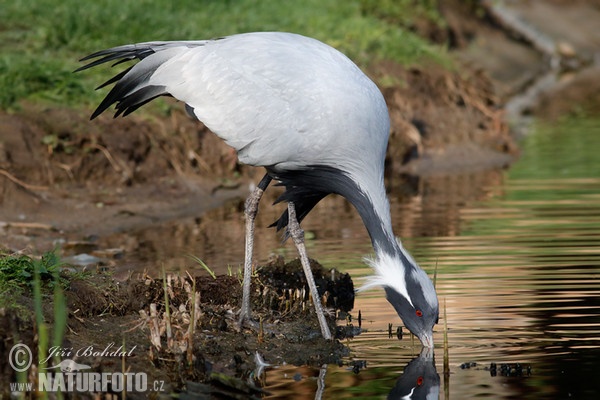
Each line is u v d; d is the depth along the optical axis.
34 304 9.30
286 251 12.95
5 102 15.70
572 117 25.44
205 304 10.37
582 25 36.19
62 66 16.97
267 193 17.14
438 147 20.58
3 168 14.73
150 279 10.27
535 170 18.77
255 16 22.06
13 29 18.20
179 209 15.58
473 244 12.88
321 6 24.59
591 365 8.70
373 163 9.61
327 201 17.12
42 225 13.92
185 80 10.18
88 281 10.08
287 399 8.16
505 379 8.41
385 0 26.95
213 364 9.09
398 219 14.70
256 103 9.80
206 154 17.12
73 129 15.76
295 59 9.82
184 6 21.53
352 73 9.80
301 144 9.63
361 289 9.59
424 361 8.98
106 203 15.12
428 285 9.34
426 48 23.89
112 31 18.66
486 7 33.97
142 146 16.31
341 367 8.96
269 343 9.62
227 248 13.19
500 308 10.18
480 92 23.64
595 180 17.53
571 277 11.19
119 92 10.48
